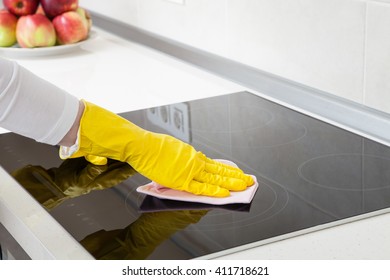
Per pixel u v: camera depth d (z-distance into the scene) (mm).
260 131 1316
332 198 1029
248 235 927
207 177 1064
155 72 1680
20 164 1212
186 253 892
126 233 955
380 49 1239
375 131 1283
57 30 1834
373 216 978
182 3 1756
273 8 1469
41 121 1002
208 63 1706
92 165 1205
